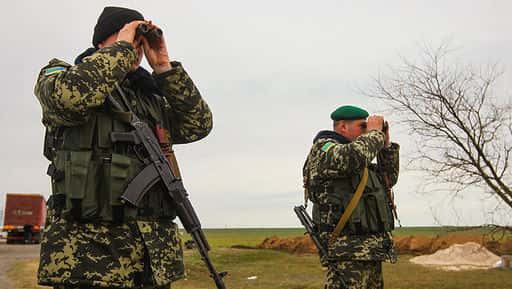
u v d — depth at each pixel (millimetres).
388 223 4711
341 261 4586
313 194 4805
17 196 36719
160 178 2562
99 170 2441
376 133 4750
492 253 17344
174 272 2545
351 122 5117
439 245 23078
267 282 13820
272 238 27844
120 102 2629
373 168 5102
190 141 3049
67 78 2344
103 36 2771
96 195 2404
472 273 14219
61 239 2377
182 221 2625
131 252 2430
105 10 2836
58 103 2334
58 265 2344
